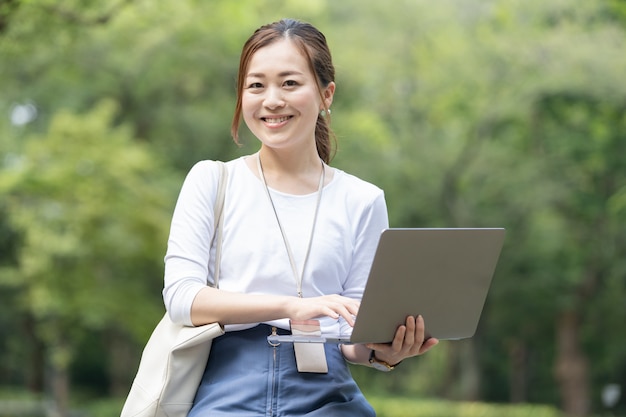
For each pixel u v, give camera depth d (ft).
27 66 57.88
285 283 9.62
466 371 94.79
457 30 65.77
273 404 9.23
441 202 71.87
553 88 60.49
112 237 60.03
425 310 9.29
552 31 60.70
